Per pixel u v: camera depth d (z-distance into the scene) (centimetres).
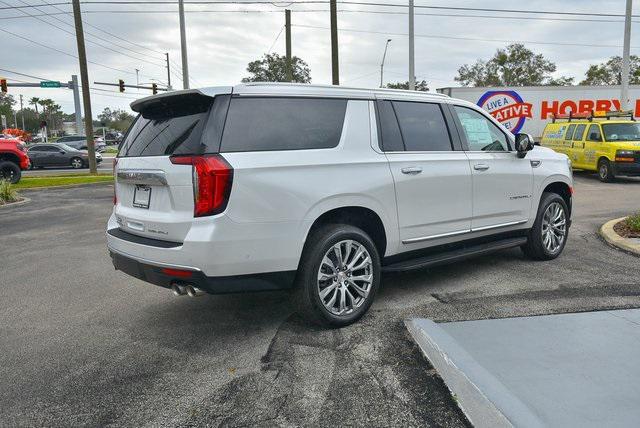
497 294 497
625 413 277
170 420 300
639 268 581
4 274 645
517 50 5947
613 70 6222
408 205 468
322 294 413
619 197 1235
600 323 407
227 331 429
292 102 414
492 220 553
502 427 270
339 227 422
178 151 382
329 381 338
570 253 661
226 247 368
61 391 337
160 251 382
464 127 536
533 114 2305
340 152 426
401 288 526
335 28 2172
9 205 1355
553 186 648
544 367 331
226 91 386
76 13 2328
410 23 2155
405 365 358
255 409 308
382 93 473
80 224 1031
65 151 3138
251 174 374
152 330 439
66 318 476
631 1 2159
